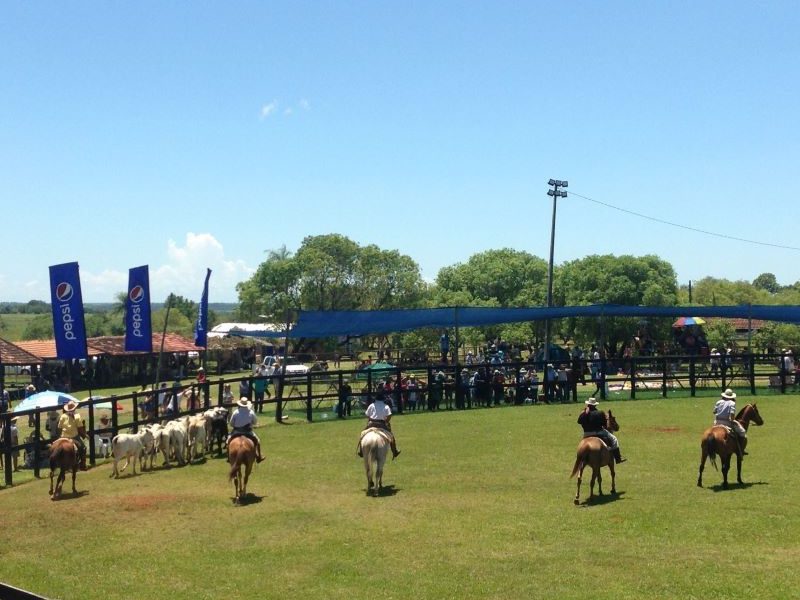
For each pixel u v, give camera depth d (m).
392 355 61.66
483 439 26.16
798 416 29.66
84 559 14.23
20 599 10.05
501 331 72.19
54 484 21.36
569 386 36.69
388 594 11.93
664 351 54.41
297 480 20.66
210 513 17.38
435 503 17.59
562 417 30.92
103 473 23.00
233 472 17.92
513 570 12.76
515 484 19.30
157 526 16.44
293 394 40.69
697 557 13.09
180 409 32.03
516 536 14.73
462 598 11.63
